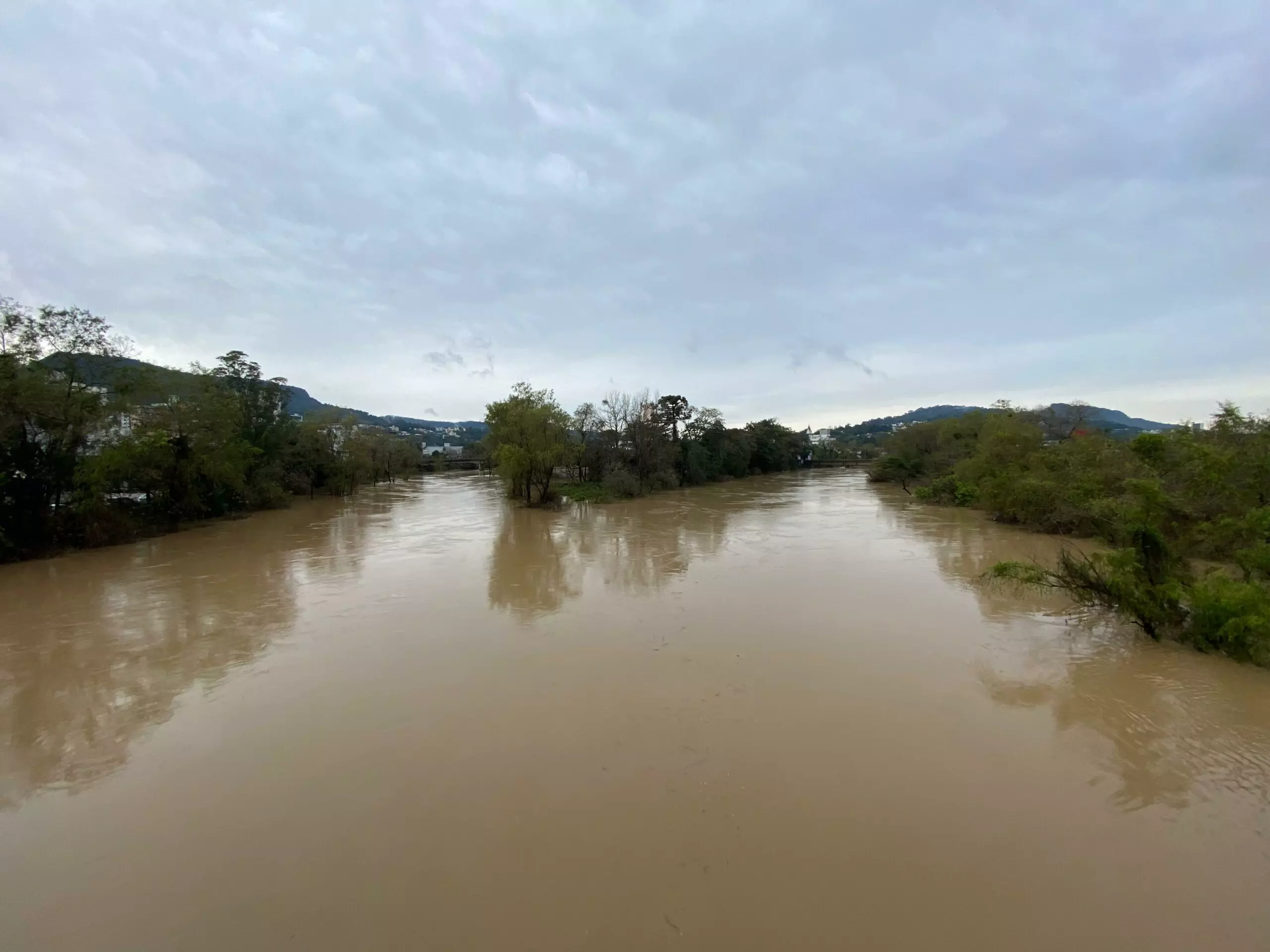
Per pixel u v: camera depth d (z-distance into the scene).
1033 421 43.06
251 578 19.25
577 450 43.66
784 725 8.95
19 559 22.17
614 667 11.34
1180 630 12.12
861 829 6.50
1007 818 6.68
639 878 5.77
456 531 29.91
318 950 4.98
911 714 9.28
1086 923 5.19
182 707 9.94
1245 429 20.38
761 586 17.56
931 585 17.50
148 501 29.41
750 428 82.56
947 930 5.11
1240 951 4.93
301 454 48.56
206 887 5.77
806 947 4.93
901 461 57.56
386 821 6.75
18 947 5.09
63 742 8.81
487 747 8.42
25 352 22.69
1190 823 6.59
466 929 5.18
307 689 10.54
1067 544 23.42
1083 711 9.31
